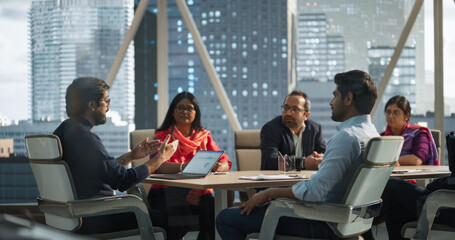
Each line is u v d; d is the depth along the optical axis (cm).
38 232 44
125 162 235
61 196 186
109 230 196
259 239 182
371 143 162
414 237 207
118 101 499
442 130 470
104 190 200
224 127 541
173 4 510
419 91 493
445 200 195
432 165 313
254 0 563
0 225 45
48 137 180
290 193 185
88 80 201
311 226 178
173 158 280
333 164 172
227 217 198
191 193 264
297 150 301
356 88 181
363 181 165
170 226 237
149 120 506
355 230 176
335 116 188
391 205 223
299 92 309
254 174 246
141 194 253
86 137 194
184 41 516
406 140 321
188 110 286
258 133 337
